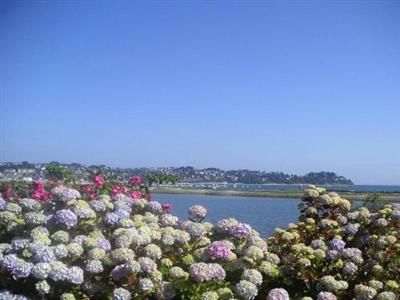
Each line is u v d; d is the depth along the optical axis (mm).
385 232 7457
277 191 66250
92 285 5230
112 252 5379
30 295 5152
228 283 5504
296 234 7035
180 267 5668
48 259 5180
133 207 7215
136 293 5180
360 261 6504
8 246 5621
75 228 6074
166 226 6688
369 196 9570
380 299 5754
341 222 7785
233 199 43750
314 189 8375
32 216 6035
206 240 6238
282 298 5285
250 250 5898
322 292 5797
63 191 6480
